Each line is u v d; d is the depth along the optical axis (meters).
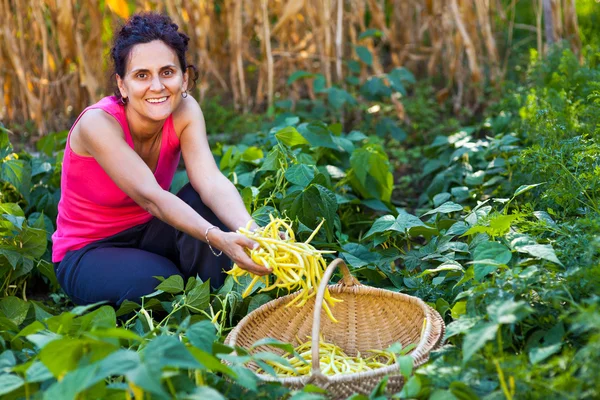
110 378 2.23
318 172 3.23
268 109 5.02
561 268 2.32
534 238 2.49
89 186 2.73
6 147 3.60
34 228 2.96
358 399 1.89
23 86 4.98
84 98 5.18
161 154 2.83
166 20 2.62
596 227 2.33
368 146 3.69
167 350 1.75
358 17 5.35
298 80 5.60
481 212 2.88
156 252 2.91
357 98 5.35
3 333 2.46
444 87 5.63
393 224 2.93
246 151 3.70
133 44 2.53
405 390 1.92
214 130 5.01
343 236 3.32
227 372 1.85
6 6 4.90
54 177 3.77
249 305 2.70
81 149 2.67
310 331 2.64
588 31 5.53
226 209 2.66
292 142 3.52
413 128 5.05
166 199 2.51
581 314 1.81
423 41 6.06
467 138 4.04
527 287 2.14
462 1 5.15
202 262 2.76
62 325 2.00
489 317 2.06
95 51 5.11
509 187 3.48
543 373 1.89
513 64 5.53
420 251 2.91
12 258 2.90
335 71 5.56
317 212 3.03
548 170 2.96
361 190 3.71
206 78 5.17
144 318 2.55
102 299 2.73
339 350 2.52
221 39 5.57
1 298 2.86
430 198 3.88
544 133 3.32
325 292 2.41
